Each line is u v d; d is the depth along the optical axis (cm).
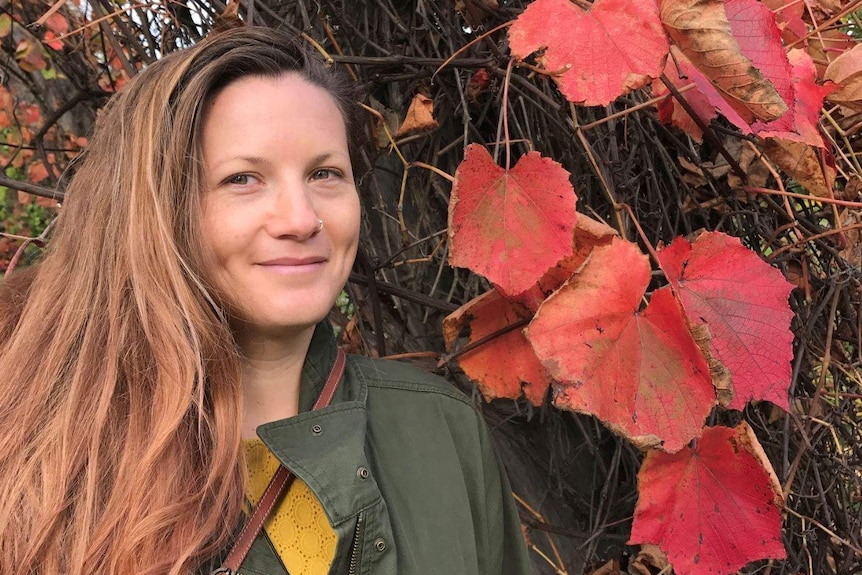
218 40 73
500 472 99
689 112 81
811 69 83
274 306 70
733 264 72
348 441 74
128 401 71
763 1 92
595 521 125
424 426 89
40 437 69
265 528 71
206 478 68
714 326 71
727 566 73
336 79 82
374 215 125
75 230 77
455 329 91
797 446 107
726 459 75
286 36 76
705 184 109
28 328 76
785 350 70
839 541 99
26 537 65
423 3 110
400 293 111
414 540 79
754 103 63
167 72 72
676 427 67
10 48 185
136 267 70
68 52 140
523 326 88
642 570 103
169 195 69
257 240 69
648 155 106
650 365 68
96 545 63
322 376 83
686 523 74
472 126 112
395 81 108
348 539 69
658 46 63
